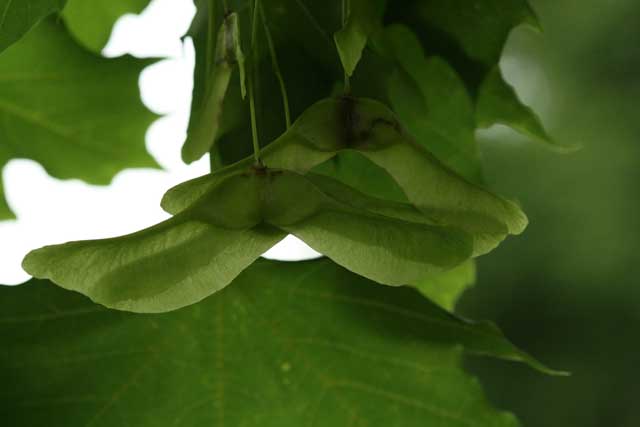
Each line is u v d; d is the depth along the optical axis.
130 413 0.56
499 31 0.56
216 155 0.54
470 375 0.56
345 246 0.46
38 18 0.49
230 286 0.56
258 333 0.56
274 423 0.57
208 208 0.47
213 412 0.57
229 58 0.50
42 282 0.55
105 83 0.65
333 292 0.56
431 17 0.56
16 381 0.55
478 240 0.47
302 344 0.56
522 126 0.57
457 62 0.56
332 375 0.56
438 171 0.48
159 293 0.46
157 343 0.56
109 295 0.46
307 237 0.46
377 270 0.46
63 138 0.66
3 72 0.64
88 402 0.56
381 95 0.54
